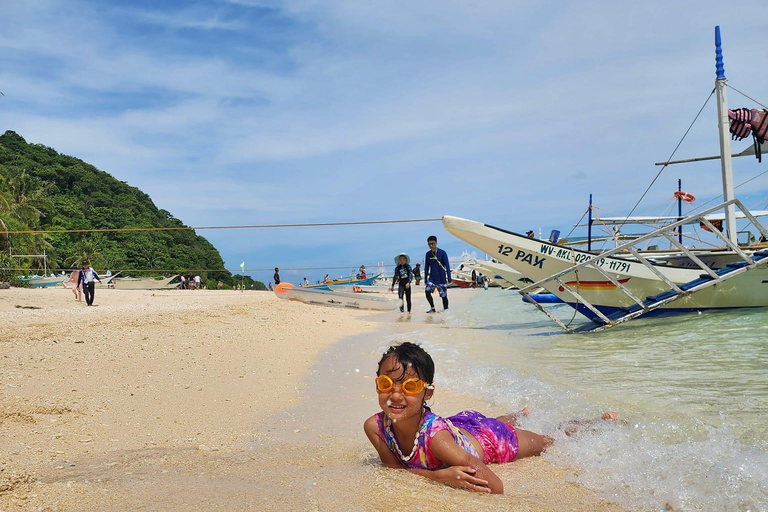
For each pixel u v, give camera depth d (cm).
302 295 1920
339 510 263
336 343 959
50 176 10881
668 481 306
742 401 474
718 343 792
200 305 1766
